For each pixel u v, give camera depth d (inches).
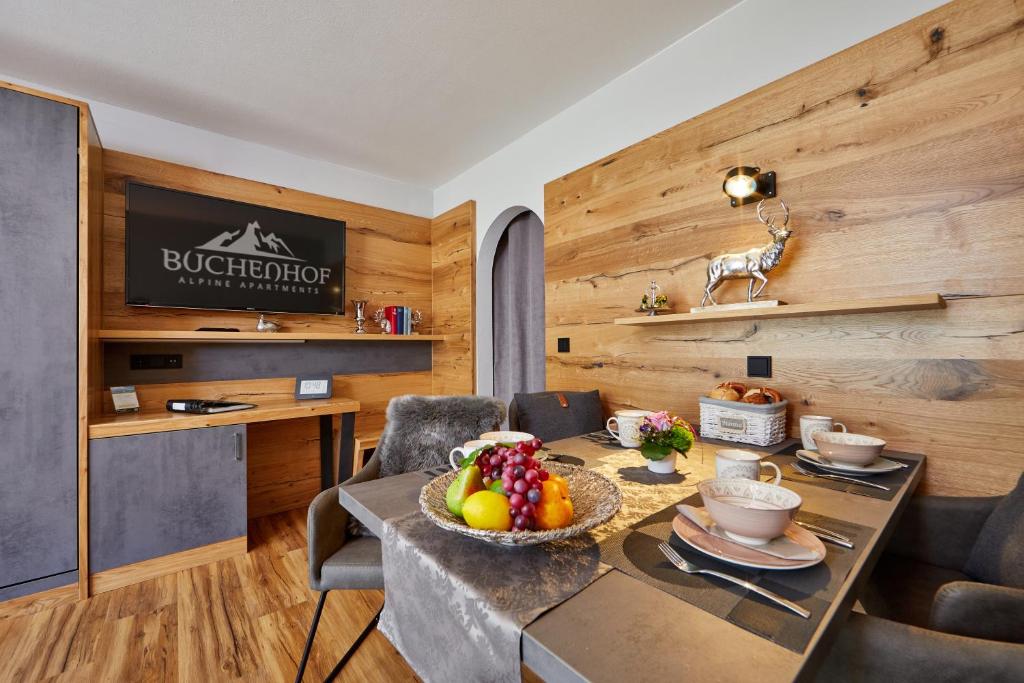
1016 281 46.2
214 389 103.1
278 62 80.6
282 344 113.3
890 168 54.3
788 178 63.0
